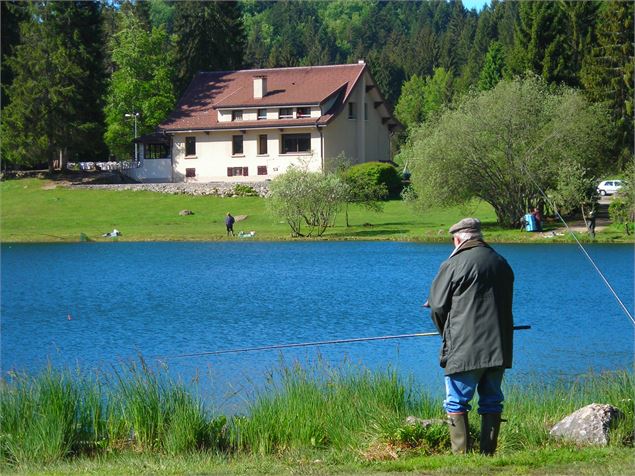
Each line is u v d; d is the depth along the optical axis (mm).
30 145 93938
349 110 89500
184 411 12930
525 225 59781
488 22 169000
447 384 10430
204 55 112500
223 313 32438
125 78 102062
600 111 64188
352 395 13547
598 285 38656
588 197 59438
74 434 12867
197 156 90625
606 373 17453
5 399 13344
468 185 61719
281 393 14062
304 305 34188
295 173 64938
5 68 103188
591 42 87750
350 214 75125
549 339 25328
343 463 10867
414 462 9977
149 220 75062
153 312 33000
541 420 12781
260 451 12266
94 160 112875
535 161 59531
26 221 76125
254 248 58781
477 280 9938
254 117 88125
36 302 36312
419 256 51844
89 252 58500
